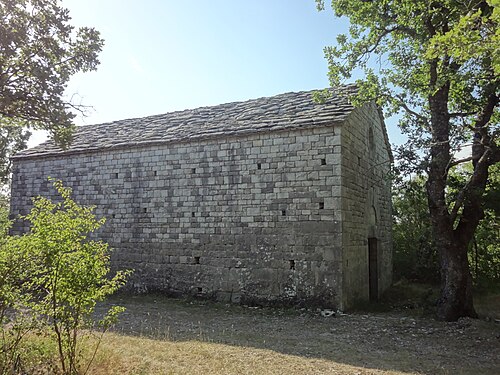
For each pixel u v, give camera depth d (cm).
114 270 1622
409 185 1265
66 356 657
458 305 1134
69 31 811
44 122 826
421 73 1244
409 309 1363
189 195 1503
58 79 795
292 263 1288
